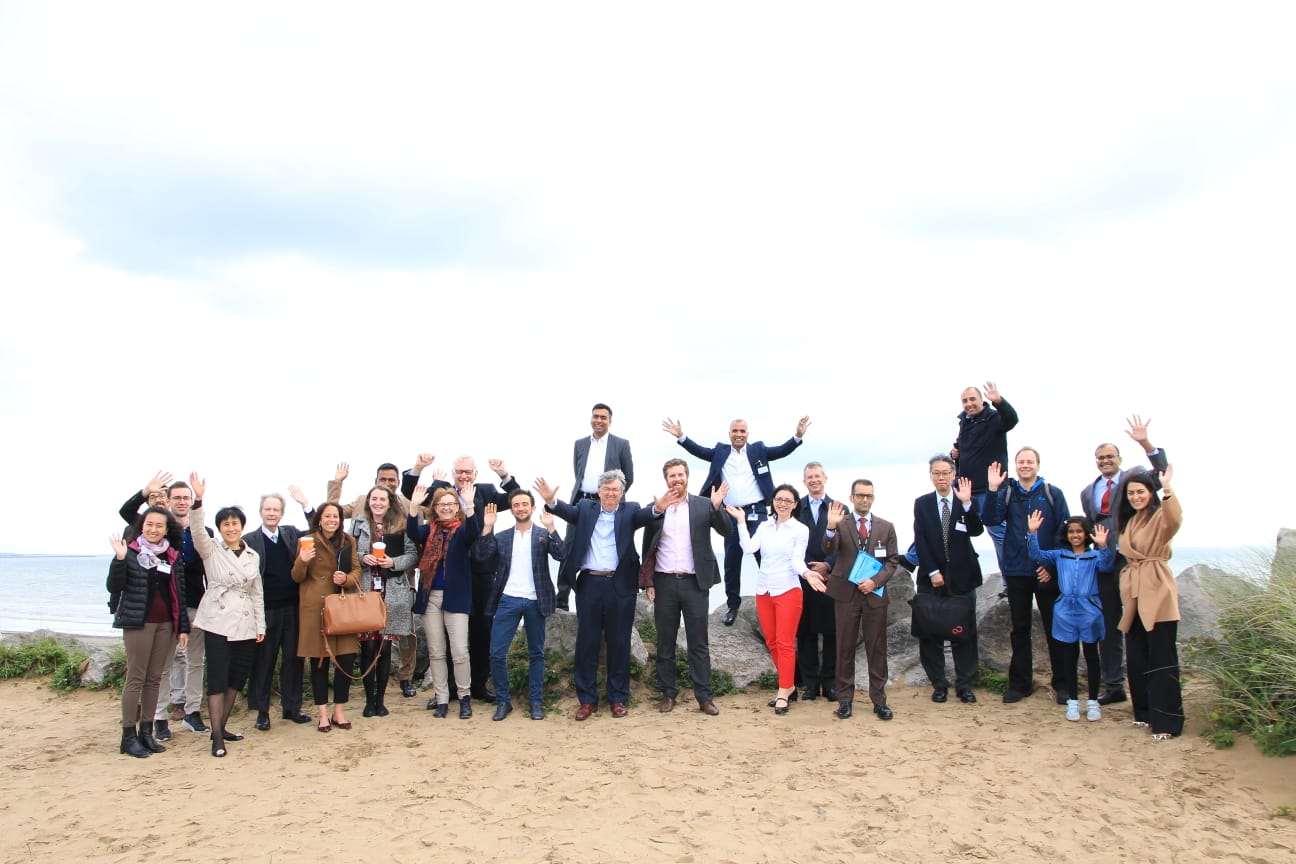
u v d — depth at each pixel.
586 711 7.72
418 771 6.32
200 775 6.29
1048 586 7.63
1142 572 6.63
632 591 7.93
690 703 8.18
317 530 7.48
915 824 5.21
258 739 7.17
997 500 7.79
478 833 5.16
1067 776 5.91
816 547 8.34
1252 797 5.40
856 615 7.63
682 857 4.81
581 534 7.97
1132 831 5.03
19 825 5.36
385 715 7.88
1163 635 6.52
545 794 5.82
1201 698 6.91
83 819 5.45
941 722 7.34
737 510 8.46
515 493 8.05
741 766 6.34
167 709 7.68
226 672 6.82
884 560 7.62
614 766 6.38
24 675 10.50
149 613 6.88
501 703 7.75
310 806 5.63
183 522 7.35
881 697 7.55
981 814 5.33
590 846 4.96
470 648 8.44
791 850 4.89
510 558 7.86
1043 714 7.42
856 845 4.95
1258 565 7.47
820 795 5.71
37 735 7.80
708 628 8.90
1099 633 7.13
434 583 7.82
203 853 4.89
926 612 7.82
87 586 62.72
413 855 4.86
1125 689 8.04
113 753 6.95
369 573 7.68
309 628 7.25
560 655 8.85
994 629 8.79
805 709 7.90
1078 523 7.32
